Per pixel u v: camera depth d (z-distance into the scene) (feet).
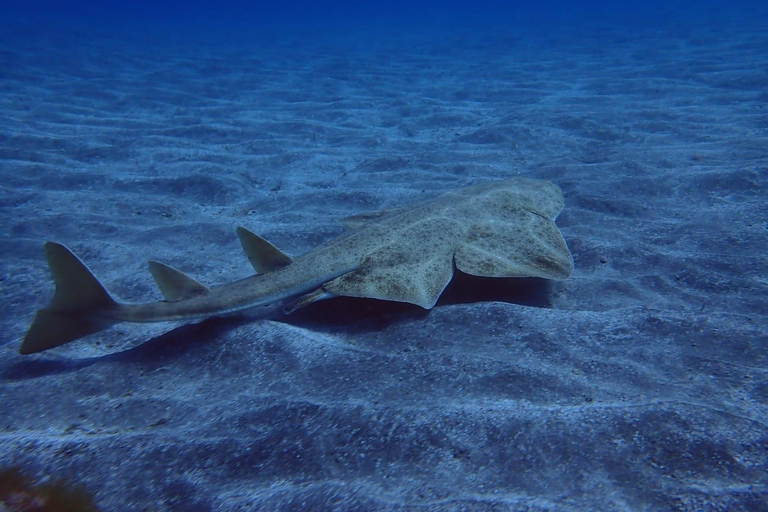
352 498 6.22
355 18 195.52
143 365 9.78
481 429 7.09
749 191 16.55
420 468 6.66
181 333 10.61
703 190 17.13
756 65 40.29
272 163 24.66
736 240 13.44
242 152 26.53
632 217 15.78
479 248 11.69
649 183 17.95
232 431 7.60
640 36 72.13
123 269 14.29
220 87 46.47
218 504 6.33
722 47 53.11
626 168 19.97
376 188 20.07
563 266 11.23
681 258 12.66
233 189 20.83
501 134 27.63
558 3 217.36
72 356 10.48
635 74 43.62
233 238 16.24
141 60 60.80
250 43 90.94
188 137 29.30
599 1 205.16
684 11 110.83
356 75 54.39
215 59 65.57
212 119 34.22
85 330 10.23
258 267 11.13
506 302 10.87
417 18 177.27
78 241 15.99
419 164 23.63
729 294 10.93
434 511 5.86
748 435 6.46
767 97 30.22
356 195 19.42
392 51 78.43
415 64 62.80
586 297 11.43
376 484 6.47
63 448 7.29
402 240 11.55
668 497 5.75
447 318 10.39
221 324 10.84
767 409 7.17
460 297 11.59
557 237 12.44
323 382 8.78
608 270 12.70
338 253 11.25
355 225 14.76
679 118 28.07
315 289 10.91
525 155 24.20
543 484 6.16
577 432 6.79
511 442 6.82
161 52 70.28
